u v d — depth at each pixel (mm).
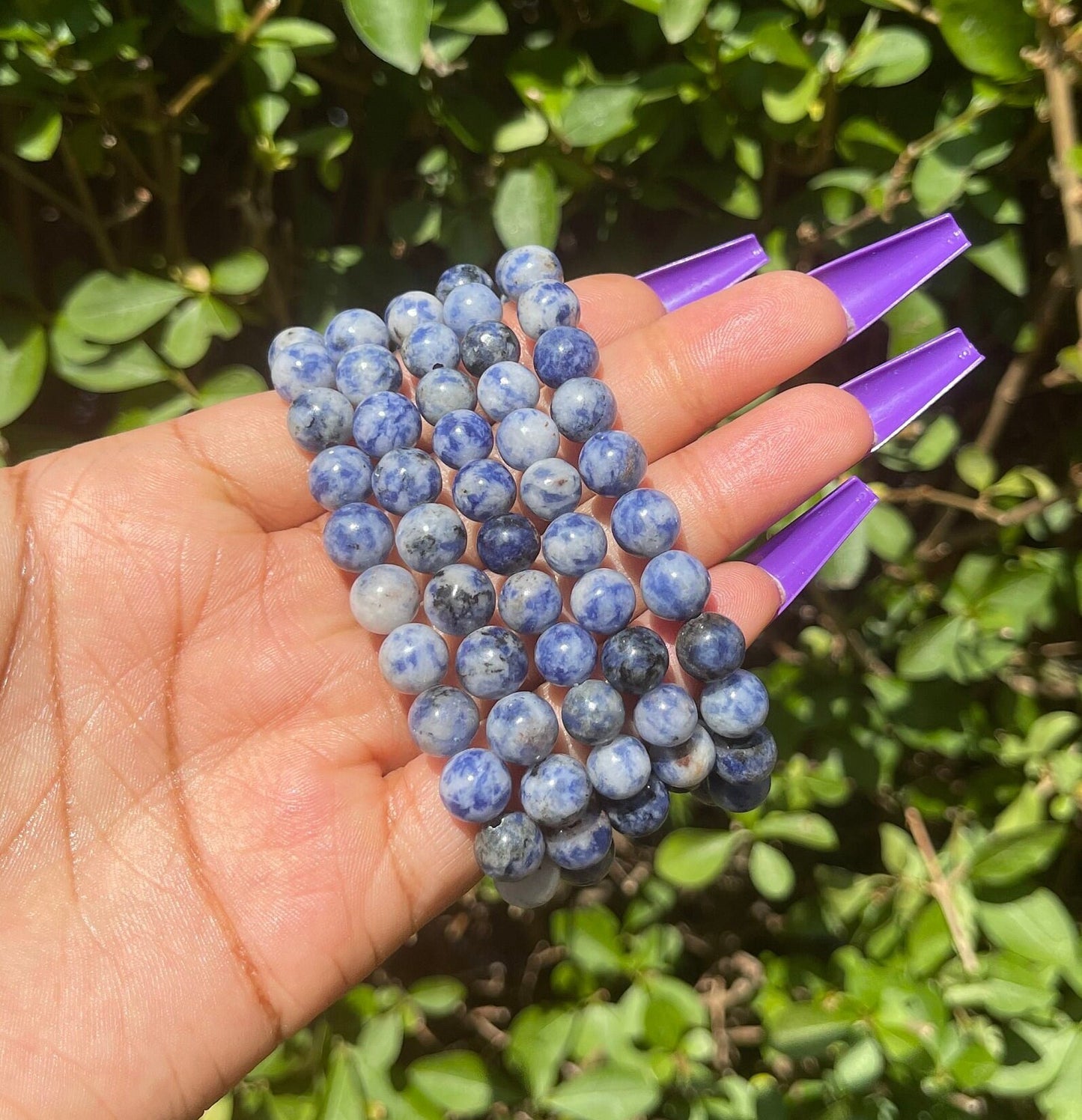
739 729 121
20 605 129
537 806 118
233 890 128
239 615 138
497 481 128
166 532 135
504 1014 205
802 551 144
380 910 131
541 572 128
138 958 123
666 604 123
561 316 138
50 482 133
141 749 131
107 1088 118
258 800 132
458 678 134
